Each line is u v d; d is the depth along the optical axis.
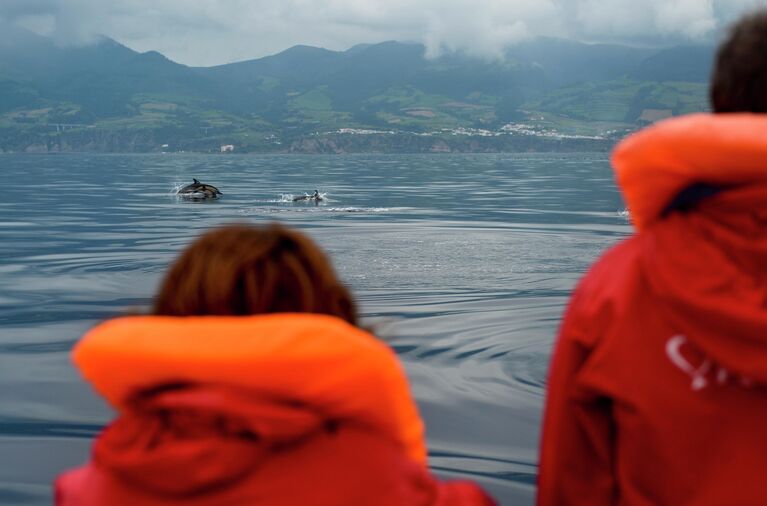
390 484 1.42
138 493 1.39
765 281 1.37
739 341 1.37
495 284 9.08
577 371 1.58
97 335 1.39
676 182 1.43
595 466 1.63
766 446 1.42
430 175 49.66
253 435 1.35
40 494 3.78
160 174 51.56
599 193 28.72
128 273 10.25
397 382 1.42
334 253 11.70
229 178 45.25
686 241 1.43
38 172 55.00
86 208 21.66
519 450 4.30
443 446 4.34
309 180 42.47
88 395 5.23
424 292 8.60
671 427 1.46
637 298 1.50
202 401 1.30
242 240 1.51
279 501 1.37
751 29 1.47
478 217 18.39
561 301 8.09
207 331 1.35
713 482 1.45
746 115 1.37
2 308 8.16
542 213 19.58
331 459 1.40
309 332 1.33
